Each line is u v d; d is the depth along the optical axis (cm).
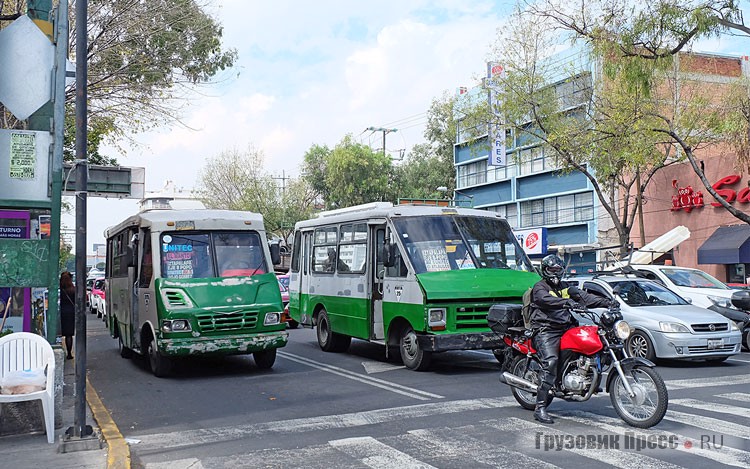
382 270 1320
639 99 2211
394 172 5556
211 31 1995
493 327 865
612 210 2606
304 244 1708
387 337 1280
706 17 1680
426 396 962
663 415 715
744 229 2745
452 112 3828
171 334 1180
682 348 1245
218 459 664
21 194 855
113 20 1825
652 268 1739
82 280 718
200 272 1241
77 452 685
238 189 5694
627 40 1795
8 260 831
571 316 789
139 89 1902
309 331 2119
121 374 1281
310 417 848
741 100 2384
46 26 903
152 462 664
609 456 626
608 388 760
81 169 717
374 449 677
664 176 3178
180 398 1021
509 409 850
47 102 877
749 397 924
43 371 769
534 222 4306
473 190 4894
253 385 1119
